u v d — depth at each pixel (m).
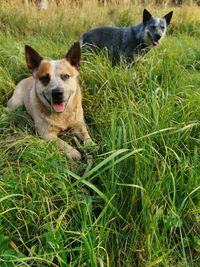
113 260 0.57
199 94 0.92
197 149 0.75
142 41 1.43
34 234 0.58
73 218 0.61
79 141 0.91
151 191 0.62
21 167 0.69
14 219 0.60
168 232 0.62
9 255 0.51
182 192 0.65
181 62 1.37
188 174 0.68
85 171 0.69
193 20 2.27
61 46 1.40
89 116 0.95
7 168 0.68
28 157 0.70
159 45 1.50
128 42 1.44
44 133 0.86
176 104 0.90
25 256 0.54
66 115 0.87
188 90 0.96
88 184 0.57
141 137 0.64
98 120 0.90
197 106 0.85
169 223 0.59
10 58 1.15
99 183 0.67
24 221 0.57
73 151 0.82
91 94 1.02
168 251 0.56
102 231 0.56
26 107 0.95
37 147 0.73
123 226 0.61
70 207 0.59
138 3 2.61
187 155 0.74
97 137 0.89
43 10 2.03
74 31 1.81
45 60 0.88
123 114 0.77
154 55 1.23
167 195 0.63
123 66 1.20
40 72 0.86
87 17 1.99
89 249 0.52
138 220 0.61
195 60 1.37
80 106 0.90
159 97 0.86
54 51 1.30
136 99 0.95
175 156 0.69
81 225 0.58
